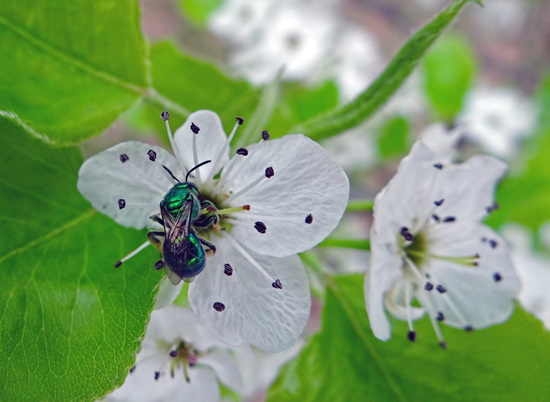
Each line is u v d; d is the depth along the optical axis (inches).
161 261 3.7
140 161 3.8
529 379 4.2
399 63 4.0
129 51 4.1
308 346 4.2
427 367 4.2
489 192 4.3
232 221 3.9
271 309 3.8
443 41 6.8
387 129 6.8
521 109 8.3
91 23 4.0
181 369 4.2
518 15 11.5
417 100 7.3
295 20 6.6
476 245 4.3
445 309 4.2
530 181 6.5
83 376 3.7
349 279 4.2
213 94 5.2
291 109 5.9
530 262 6.6
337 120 4.1
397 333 4.2
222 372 4.3
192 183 3.9
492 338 4.2
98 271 3.8
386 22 11.3
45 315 3.8
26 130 3.7
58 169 3.9
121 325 3.7
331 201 3.7
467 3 3.9
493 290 4.3
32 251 3.9
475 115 8.3
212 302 3.8
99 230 3.9
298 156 3.8
